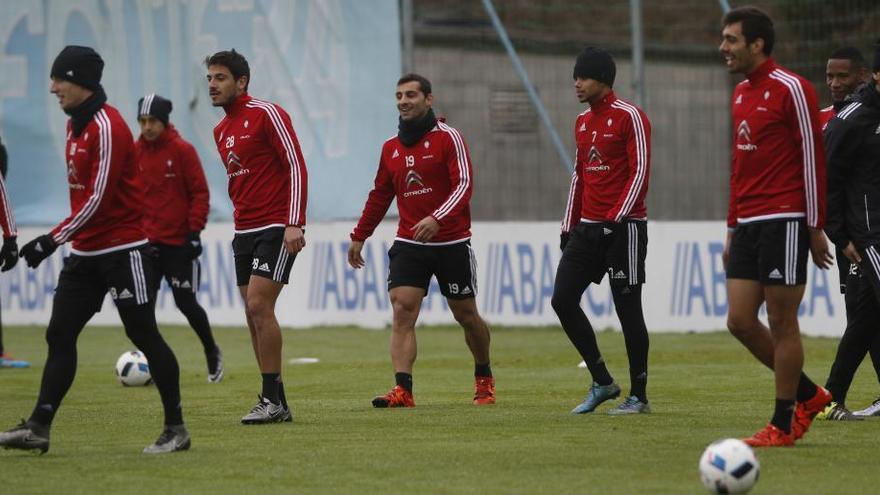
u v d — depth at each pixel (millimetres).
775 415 25719
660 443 26641
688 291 59750
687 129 68562
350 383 41656
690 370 44344
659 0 73812
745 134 25484
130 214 25531
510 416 31656
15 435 25141
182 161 43250
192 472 23500
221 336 61719
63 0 70500
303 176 30266
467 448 26109
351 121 65188
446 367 47250
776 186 25234
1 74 71562
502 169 67250
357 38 65125
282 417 30750
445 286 35219
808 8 66750
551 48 69062
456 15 69625
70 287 25609
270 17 66562
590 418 31094
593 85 31938
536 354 51906
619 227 31609
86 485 22297
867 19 65188
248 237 30953
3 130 71375
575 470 23359
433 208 35125
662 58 69000
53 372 25500
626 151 31781
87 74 25297
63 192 70688
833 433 27781
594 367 32250
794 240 25109
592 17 71438
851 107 29328
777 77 25219
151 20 68875
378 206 36375
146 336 25781
